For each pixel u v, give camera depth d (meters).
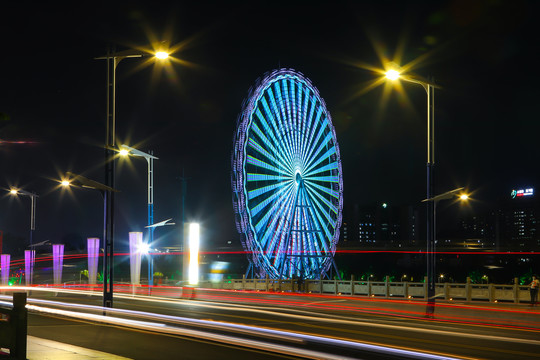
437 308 37.47
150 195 48.03
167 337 21.27
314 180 61.94
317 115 63.62
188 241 49.09
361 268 170.38
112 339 20.67
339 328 25.14
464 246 173.00
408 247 165.75
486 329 26.23
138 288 60.25
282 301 46.31
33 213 72.12
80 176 27.42
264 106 56.44
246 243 52.59
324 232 62.03
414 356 15.91
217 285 67.44
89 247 52.59
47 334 22.12
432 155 33.22
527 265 154.88
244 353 17.41
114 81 29.28
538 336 23.66
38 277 123.69
